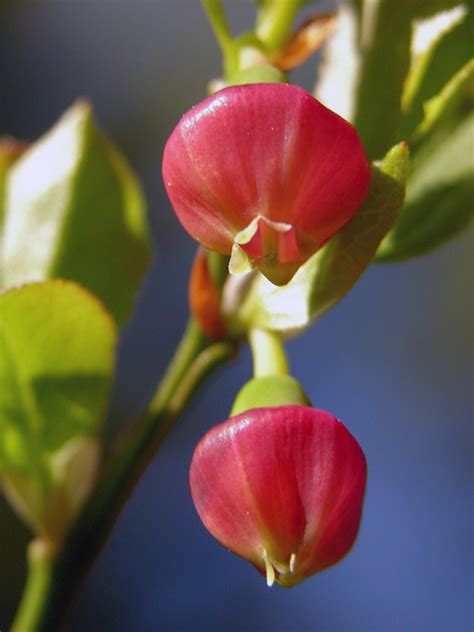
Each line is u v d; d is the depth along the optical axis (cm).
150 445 7
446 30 7
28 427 7
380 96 7
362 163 6
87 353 7
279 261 6
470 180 7
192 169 6
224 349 7
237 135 6
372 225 7
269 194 6
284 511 6
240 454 6
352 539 6
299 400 7
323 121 6
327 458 6
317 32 7
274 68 7
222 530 6
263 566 6
